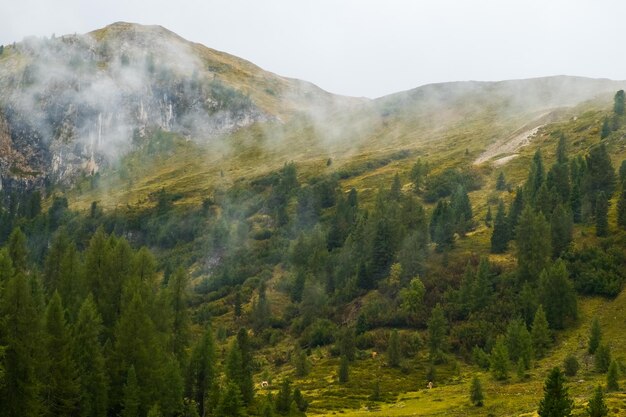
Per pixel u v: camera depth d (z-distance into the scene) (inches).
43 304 3693.4
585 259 5782.5
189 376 3900.1
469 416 3353.8
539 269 5679.1
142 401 3324.3
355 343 5723.4
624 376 3907.5
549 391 2640.3
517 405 3472.0
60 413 3051.2
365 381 4717.0
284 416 3656.5
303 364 5265.8
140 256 4330.7
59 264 4525.1
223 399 3373.5
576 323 5118.1
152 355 3486.7
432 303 5925.2
